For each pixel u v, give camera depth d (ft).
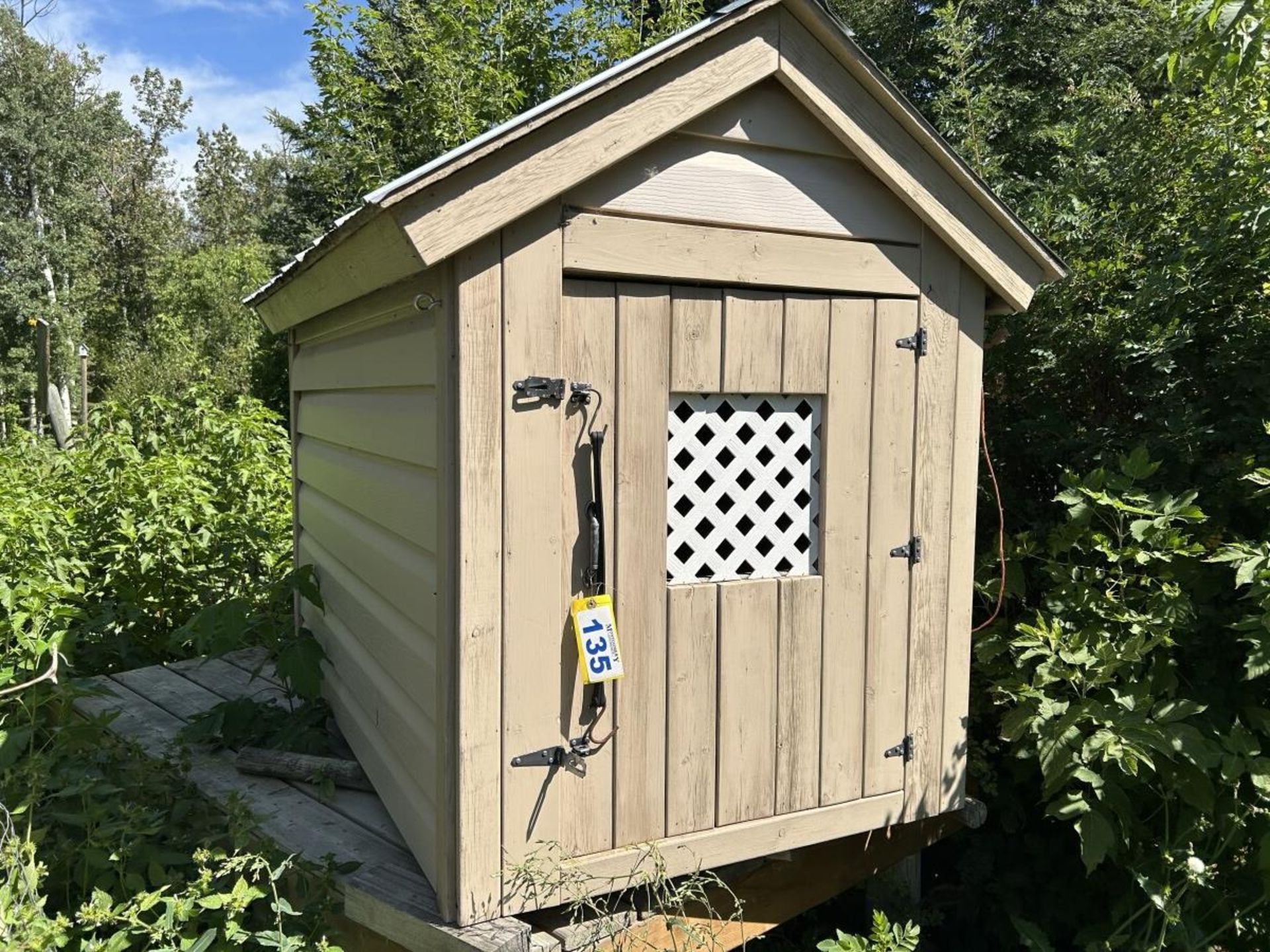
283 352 51.34
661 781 8.21
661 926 8.45
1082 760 9.68
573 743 7.73
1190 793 9.62
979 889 12.64
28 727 10.17
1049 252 9.40
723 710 8.48
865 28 35.78
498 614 7.32
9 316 89.10
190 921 7.96
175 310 75.31
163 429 22.38
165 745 11.17
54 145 96.32
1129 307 12.84
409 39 33.40
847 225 8.75
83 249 100.73
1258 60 11.59
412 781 8.54
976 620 13.05
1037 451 13.69
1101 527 11.79
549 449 7.48
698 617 8.31
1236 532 11.62
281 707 12.32
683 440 8.30
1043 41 29.89
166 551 16.96
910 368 9.25
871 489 9.15
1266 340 11.76
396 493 8.72
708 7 35.17
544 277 7.36
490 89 31.58
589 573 7.70
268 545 17.67
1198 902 9.99
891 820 9.49
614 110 7.30
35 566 14.52
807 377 8.73
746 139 8.15
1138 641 9.94
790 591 8.77
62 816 8.75
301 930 8.24
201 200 139.54
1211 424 11.98
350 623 11.01
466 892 7.29
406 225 6.61
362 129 33.14
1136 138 14.55
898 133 8.64
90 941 7.70
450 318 7.12
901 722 9.50
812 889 9.89
